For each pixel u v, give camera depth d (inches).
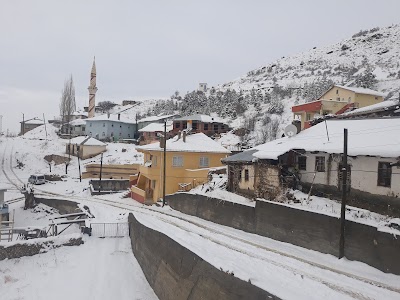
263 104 3036.4
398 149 782.5
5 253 940.0
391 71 3435.0
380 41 4766.2
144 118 3703.3
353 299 509.7
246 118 2736.2
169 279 747.4
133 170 2342.5
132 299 805.9
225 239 872.9
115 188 2031.3
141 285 867.4
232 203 1043.9
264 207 917.8
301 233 805.2
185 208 1307.8
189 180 1545.3
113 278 901.2
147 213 1307.8
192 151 1588.3
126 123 3442.4
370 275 625.3
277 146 1140.5
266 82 4392.2
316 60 4872.0
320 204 890.7
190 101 3597.4
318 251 759.7
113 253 1040.2
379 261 641.6
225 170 1561.3
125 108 5000.0
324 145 967.6
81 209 1461.6
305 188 1037.2
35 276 898.7
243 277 537.3
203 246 749.9
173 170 1582.2
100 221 1214.9
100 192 1872.5
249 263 650.2
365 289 553.9
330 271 640.4
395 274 613.9
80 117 4037.9
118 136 3398.1
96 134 3373.5
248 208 975.0
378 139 892.0
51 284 866.8
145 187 1740.9
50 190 2026.3
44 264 951.0
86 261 983.0
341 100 2314.2
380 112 1218.6
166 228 951.6
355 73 3754.9
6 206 1472.7
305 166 1050.7
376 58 4143.7
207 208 1163.9
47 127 3821.4
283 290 498.3
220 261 626.2
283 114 2726.4
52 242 1028.5
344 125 1093.1
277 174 1044.5
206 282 602.2
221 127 2642.7
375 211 828.0
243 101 3132.4
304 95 2928.2
